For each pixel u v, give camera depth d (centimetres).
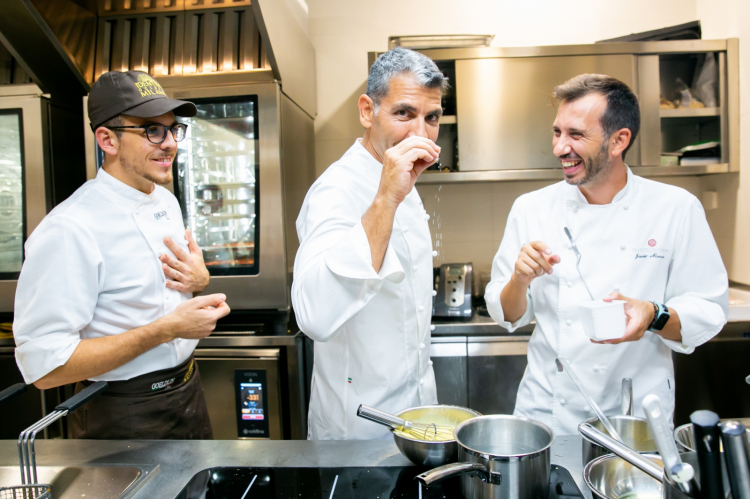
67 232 112
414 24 260
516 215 143
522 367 209
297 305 92
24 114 213
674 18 255
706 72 230
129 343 114
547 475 75
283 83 212
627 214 126
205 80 211
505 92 226
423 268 122
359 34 262
